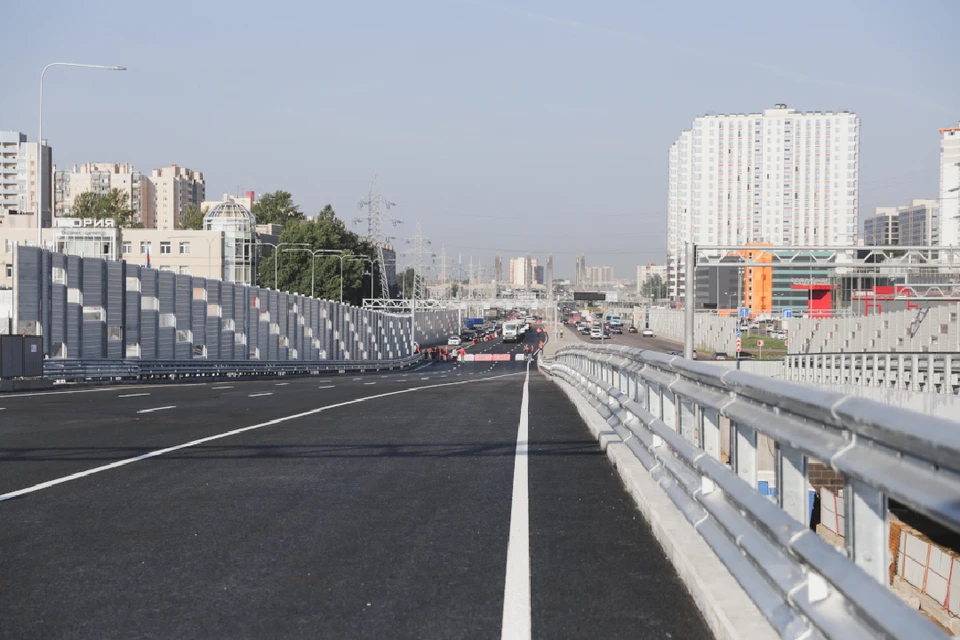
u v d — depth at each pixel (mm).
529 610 5051
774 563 4250
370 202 168625
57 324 39469
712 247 36312
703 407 6148
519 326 171500
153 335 48875
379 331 114500
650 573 5801
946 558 10492
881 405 3109
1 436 13719
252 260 123188
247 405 20859
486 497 8461
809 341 64125
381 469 10180
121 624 4852
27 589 5516
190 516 7648
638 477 8453
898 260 35812
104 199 172000
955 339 38438
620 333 179375
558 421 15984
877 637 3137
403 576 5770
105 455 11438
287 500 8344
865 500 3389
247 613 5027
